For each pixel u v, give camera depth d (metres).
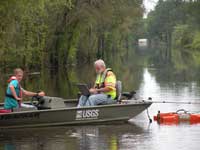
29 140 11.40
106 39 59.06
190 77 31.05
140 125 13.47
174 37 125.81
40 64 37.12
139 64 47.12
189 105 17.72
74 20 38.62
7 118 12.37
